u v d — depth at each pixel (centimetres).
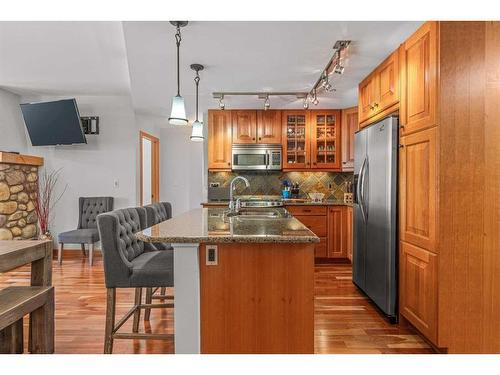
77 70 378
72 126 455
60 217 492
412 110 229
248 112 479
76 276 382
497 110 198
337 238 442
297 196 499
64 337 235
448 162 198
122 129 495
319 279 374
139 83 356
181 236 157
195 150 656
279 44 253
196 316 163
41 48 313
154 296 268
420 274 220
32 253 199
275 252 167
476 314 199
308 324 168
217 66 302
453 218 198
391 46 252
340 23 219
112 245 192
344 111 471
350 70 306
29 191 466
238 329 167
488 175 199
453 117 197
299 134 480
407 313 239
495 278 199
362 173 303
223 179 509
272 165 475
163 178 652
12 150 467
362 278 316
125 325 258
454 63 197
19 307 175
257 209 311
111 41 298
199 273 166
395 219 253
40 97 486
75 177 493
